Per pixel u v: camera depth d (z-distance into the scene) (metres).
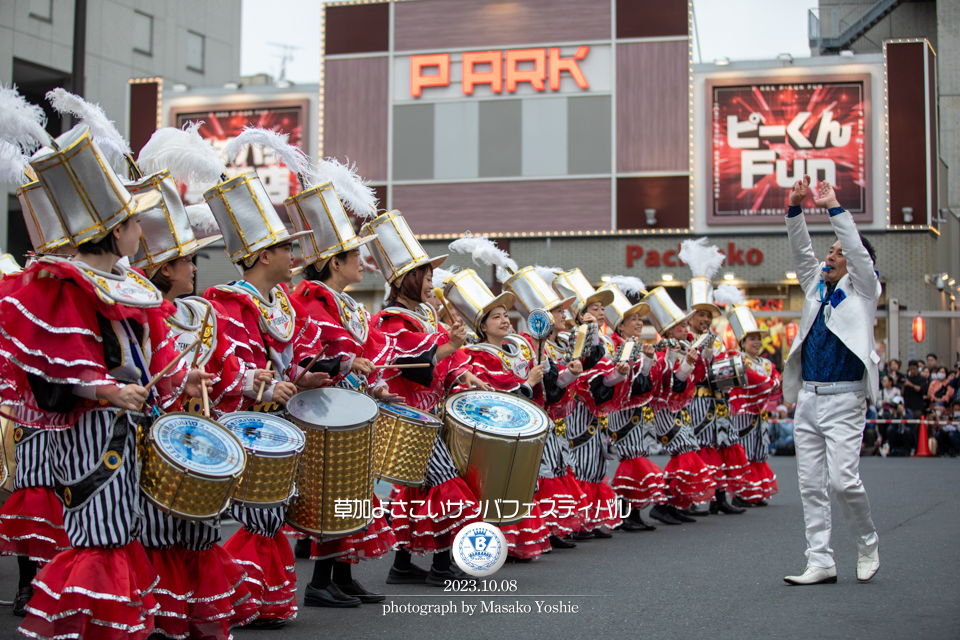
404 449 5.14
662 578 5.77
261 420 4.28
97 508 3.42
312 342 4.78
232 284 4.50
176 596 3.71
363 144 24.48
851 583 5.41
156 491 3.53
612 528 8.05
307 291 5.01
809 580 5.43
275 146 5.16
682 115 23.30
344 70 24.62
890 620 4.44
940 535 7.27
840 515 8.68
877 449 18.45
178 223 4.23
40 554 4.55
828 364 5.39
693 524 8.85
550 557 6.76
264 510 4.30
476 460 5.51
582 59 23.73
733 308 10.57
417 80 24.33
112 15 25.05
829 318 5.39
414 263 5.57
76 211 3.43
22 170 4.21
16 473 4.12
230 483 3.61
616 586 5.51
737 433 10.03
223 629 3.92
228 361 4.14
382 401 5.35
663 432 9.01
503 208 23.97
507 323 6.55
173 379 3.72
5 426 5.24
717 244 23.00
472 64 24.12
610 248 23.55
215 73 28.61
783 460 17.48
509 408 5.83
